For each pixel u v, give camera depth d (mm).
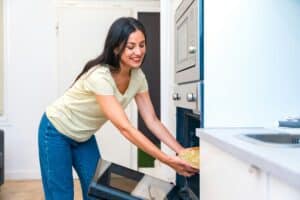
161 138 1729
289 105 1485
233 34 1468
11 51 4152
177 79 2004
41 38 4203
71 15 4289
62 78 4305
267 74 1479
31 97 4207
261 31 1475
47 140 1761
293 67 1483
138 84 1740
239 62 1471
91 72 1554
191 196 1623
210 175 1221
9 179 4180
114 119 1474
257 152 829
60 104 1758
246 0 1468
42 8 4195
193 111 1635
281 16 1479
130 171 1688
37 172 4230
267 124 1480
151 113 1797
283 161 717
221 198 1091
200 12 1467
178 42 1982
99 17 4344
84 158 1880
